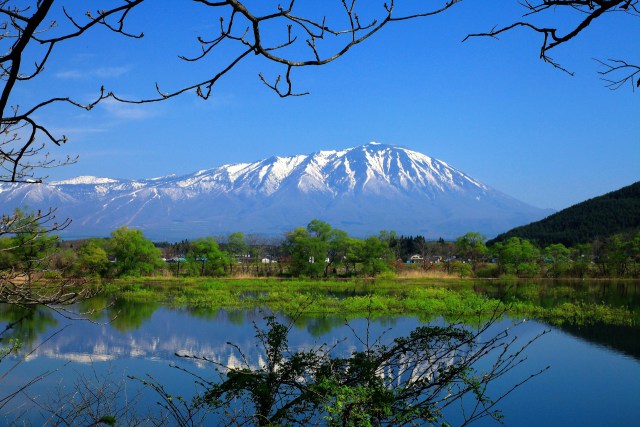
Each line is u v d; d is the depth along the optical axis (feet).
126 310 136.26
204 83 8.83
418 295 162.09
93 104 9.12
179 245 424.05
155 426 19.89
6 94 7.88
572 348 88.28
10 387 56.44
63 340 93.04
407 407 16.20
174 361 77.77
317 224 271.90
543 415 56.59
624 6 8.86
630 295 175.01
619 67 9.64
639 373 73.41
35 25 7.60
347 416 15.06
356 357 17.97
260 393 17.97
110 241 227.81
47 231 18.25
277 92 8.89
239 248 296.10
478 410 56.08
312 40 8.63
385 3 8.69
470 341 17.51
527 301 150.10
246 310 136.15
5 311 118.42
